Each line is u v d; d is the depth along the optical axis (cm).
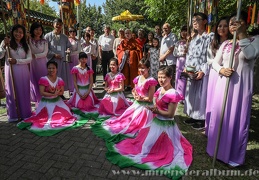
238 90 252
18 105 404
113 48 698
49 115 401
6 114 445
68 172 257
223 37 308
